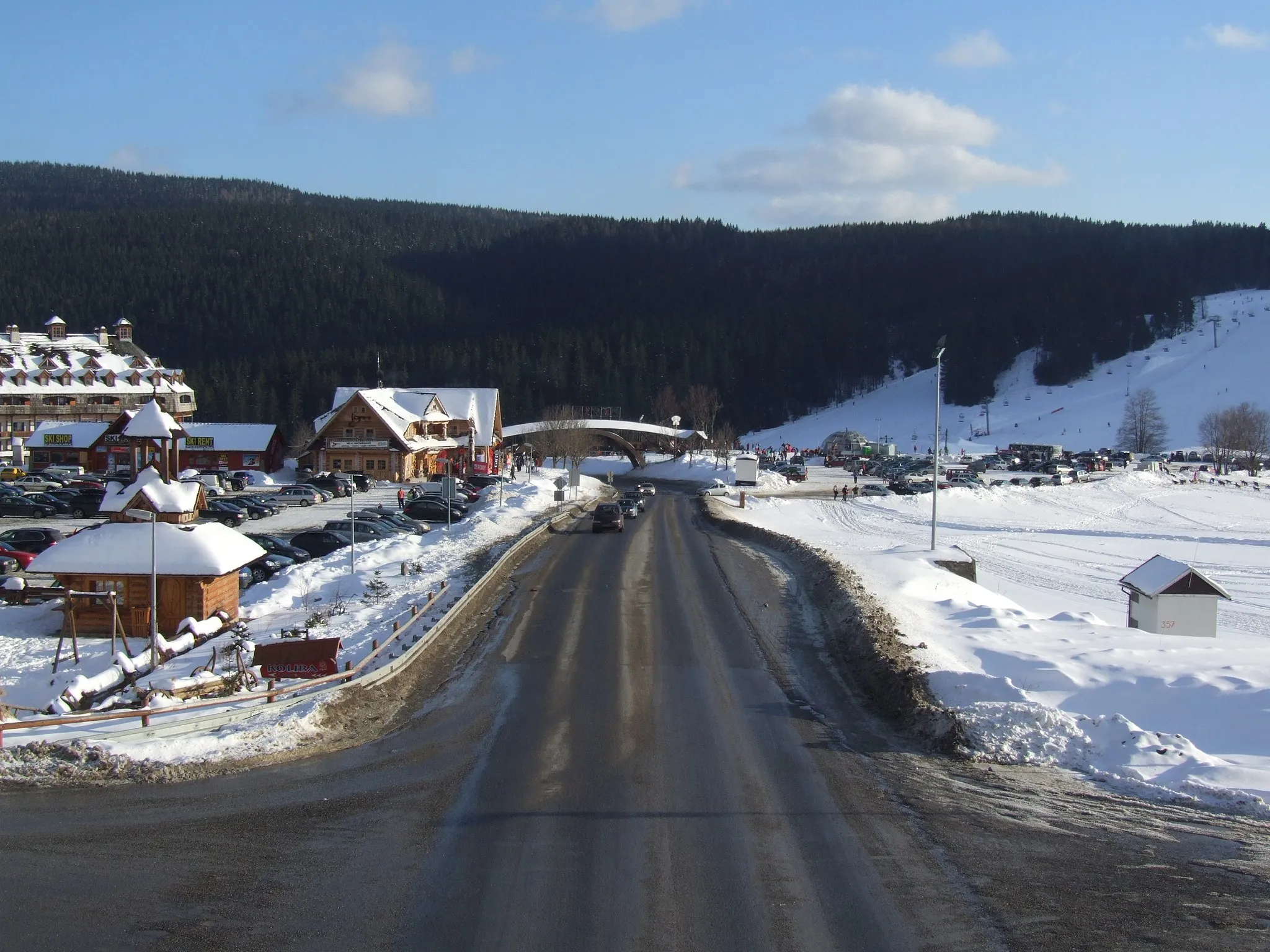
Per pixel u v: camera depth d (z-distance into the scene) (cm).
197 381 17050
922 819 1680
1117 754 1967
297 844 1542
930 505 8875
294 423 16062
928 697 2345
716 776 1878
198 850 1512
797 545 4888
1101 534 7544
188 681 2403
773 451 17375
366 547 4916
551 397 19175
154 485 3491
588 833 1597
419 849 1527
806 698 2444
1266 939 1278
